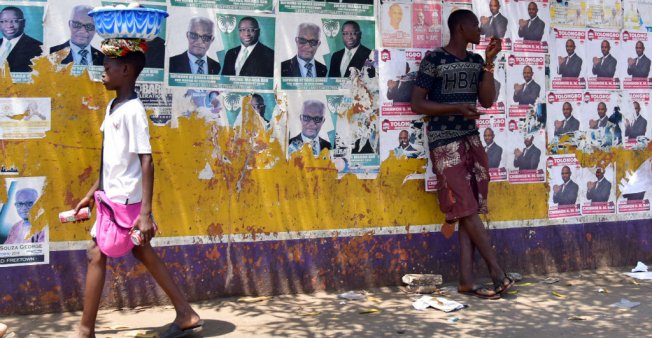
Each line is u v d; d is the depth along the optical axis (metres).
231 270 5.18
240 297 5.21
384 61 5.45
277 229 5.26
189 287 5.09
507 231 5.79
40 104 4.77
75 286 4.89
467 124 5.41
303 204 5.30
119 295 4.97
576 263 6.01
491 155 5.73
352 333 4.48
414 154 5.54
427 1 5.54
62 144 4.82
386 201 5.49
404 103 5.51
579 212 6.01
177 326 4.35
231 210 5.16
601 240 6.09
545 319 4.78
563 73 5.91
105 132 4.16
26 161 4.77
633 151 6.17
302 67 5.26
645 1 6.16
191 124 5.04
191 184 5.06
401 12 5.48
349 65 5.37
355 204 5.42
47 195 4.81
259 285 5.25
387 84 5.46
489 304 5.13
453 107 5.29
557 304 5.12
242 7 5.11
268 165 5.21
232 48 5.11
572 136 5.96
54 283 4.85
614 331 4.52
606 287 5.58
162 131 4.98
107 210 4.08
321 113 5.31
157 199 4.99
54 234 4.84
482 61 5.48
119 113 4.08
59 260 4.86
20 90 4.73
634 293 5.41
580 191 6.00
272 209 5.24
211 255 5.13
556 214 5.93
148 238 4.05
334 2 5.32
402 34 5.49
